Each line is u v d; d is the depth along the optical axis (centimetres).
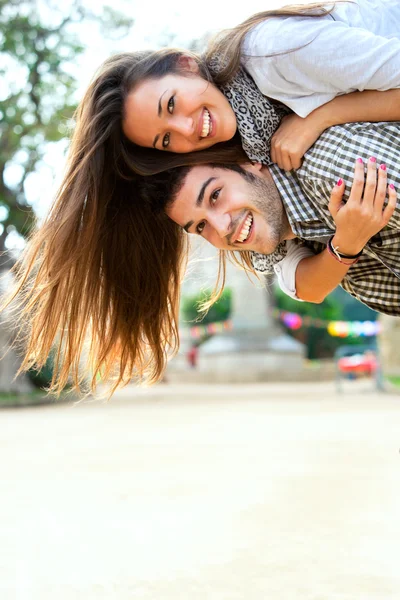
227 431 758
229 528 319
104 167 246
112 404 1351
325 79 222
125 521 340
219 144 234
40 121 1606
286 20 228
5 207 1614
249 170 233
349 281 254
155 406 1238
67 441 711
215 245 239
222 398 1395
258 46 227
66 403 1445
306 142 225
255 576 248
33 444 689
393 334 1514
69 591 240
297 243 259
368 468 479
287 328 2658
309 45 221
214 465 511
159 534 313
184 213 236
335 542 291
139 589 239
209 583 243
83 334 264
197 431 768
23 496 412
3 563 275
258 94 232
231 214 230
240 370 2025
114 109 237
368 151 216
